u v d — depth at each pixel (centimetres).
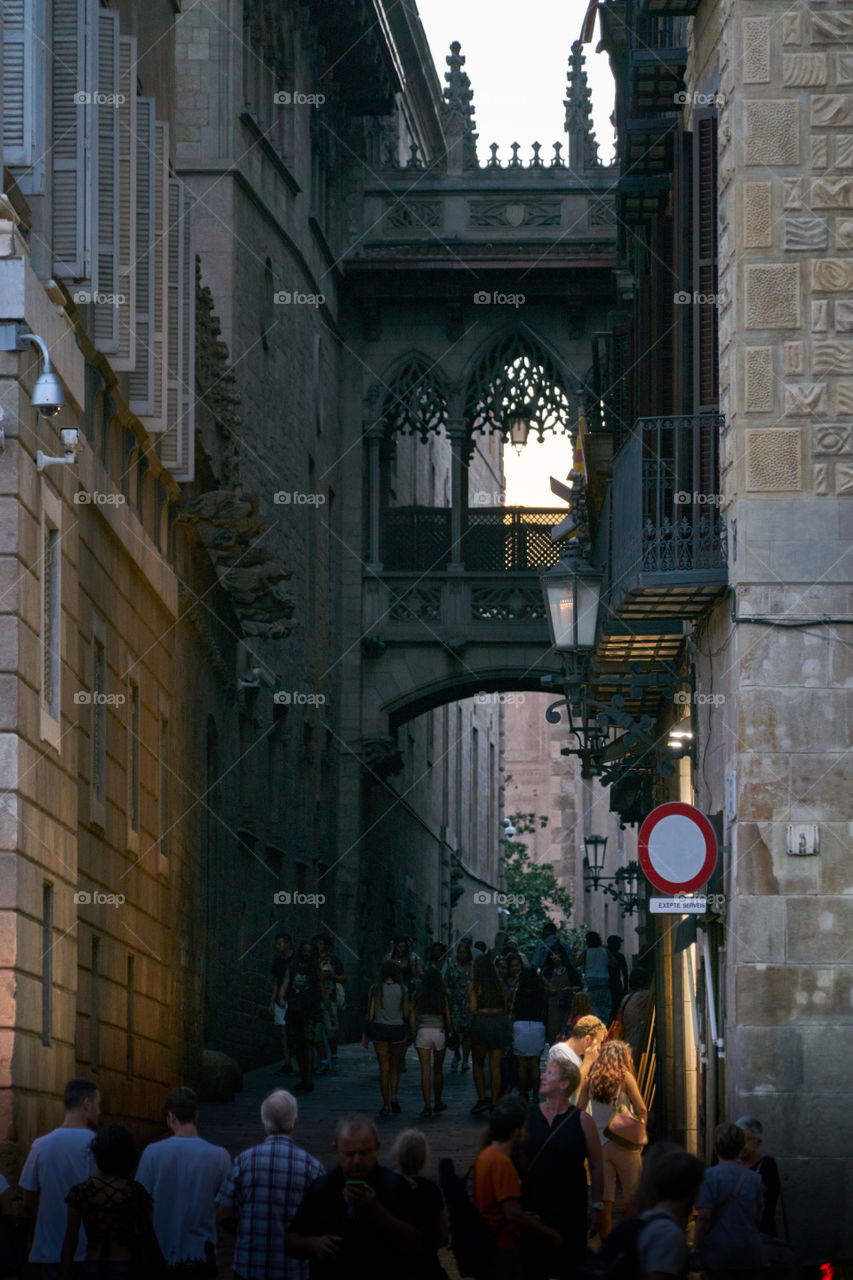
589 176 5662
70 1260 1277
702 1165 1103
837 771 2052
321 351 5381
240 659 4209
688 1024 2700
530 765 10738
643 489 2277
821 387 2103
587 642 2689
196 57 4344
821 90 2134
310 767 5194
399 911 6450
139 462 2823
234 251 4331
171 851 3073
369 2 5328
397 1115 3131
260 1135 2814
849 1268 1647
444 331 5725
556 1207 1429
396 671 5644
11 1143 1836
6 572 1919
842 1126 2002
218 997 3869
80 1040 2294
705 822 2031
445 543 5688
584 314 5691
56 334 2094
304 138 5106
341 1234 1194
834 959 2027
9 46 2125
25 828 1934
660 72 2714
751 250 2123
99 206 2339
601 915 10231
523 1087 3038
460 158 5700
